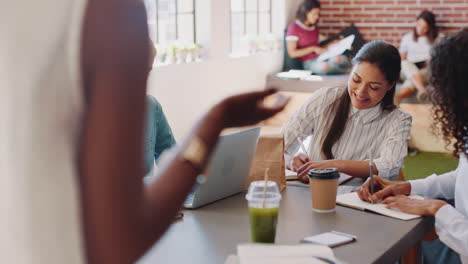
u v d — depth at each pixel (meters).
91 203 0.58
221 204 2.12
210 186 2.06
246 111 0.73
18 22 0.59
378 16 7.46
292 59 7.19
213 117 0.70
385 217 1.96
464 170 1.96
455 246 1.87
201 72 5.82
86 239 0.60
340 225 1.88
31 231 0.60
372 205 2.06
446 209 1.92
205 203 2.10
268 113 0.74
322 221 1.92
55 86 0.59
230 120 0.72
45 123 0.60
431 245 2.38
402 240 1.75
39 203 0.60
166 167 0.68
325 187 2.01
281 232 1.82
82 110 0.60
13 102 0.59
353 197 2.16
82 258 0.62
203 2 5.97
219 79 6.12
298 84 6.58
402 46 6.68
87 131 0.59
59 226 0.61
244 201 2.16
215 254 1.61
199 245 1.68
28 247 0.60
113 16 0.58
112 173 0.58
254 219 1.67
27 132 0.59
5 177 0.60
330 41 7.16
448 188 2.20
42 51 0.59
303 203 2.14
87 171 0.58
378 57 2.52
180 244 1.69
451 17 7.04
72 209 0.61
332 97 2.75
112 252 0.59
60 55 0.59
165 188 0.66
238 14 6.90
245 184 2.29
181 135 5.60
